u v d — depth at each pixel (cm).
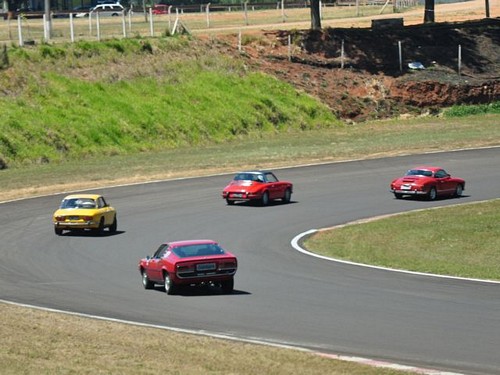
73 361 4472
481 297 5900
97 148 15225
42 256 8044
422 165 13262
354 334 4962
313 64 19375
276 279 6806
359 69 19375
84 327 5275
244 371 4206
